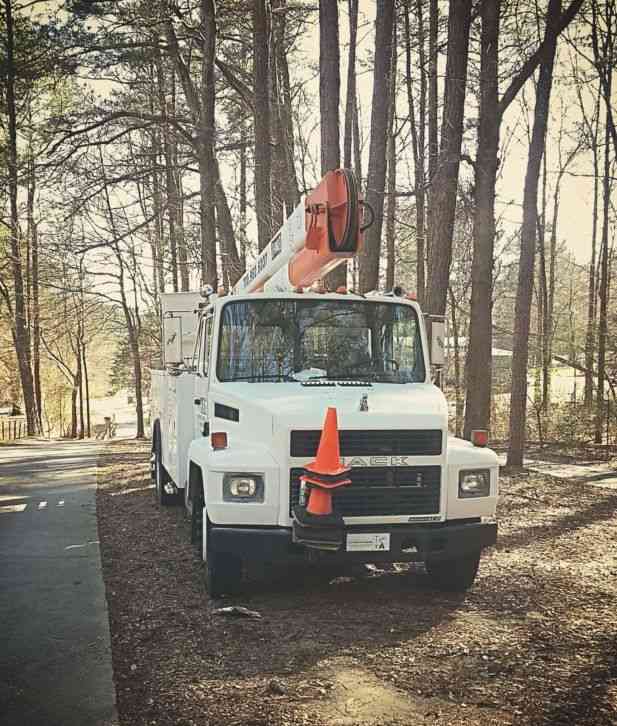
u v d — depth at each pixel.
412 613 6.41
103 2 20.48
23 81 23.33
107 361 65.00
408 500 6.51
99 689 4.84
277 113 22.98
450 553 6.51
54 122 21.25
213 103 21.34
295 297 7.79
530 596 6.91
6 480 15.55
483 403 15.46
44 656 5.43
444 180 14.70
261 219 20.06
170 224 26.77
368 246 15.72
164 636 5.82
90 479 15.52
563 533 9.68
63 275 33.31
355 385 7.30
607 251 23.00
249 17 22.67
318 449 6.20
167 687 4.86
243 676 5.04
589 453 20.17
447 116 14.76
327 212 6.64
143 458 20.12
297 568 7.93
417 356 7.83
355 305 7.83
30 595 6.95
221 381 7.60
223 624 6.10
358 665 5.22
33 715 4.48
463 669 5.15
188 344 9.27
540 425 22.44
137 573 7.75
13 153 26.06
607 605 6.62
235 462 6.35
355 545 6.30
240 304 7.77
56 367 55.47
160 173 26.00
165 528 10.02
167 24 21.19
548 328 27.05
